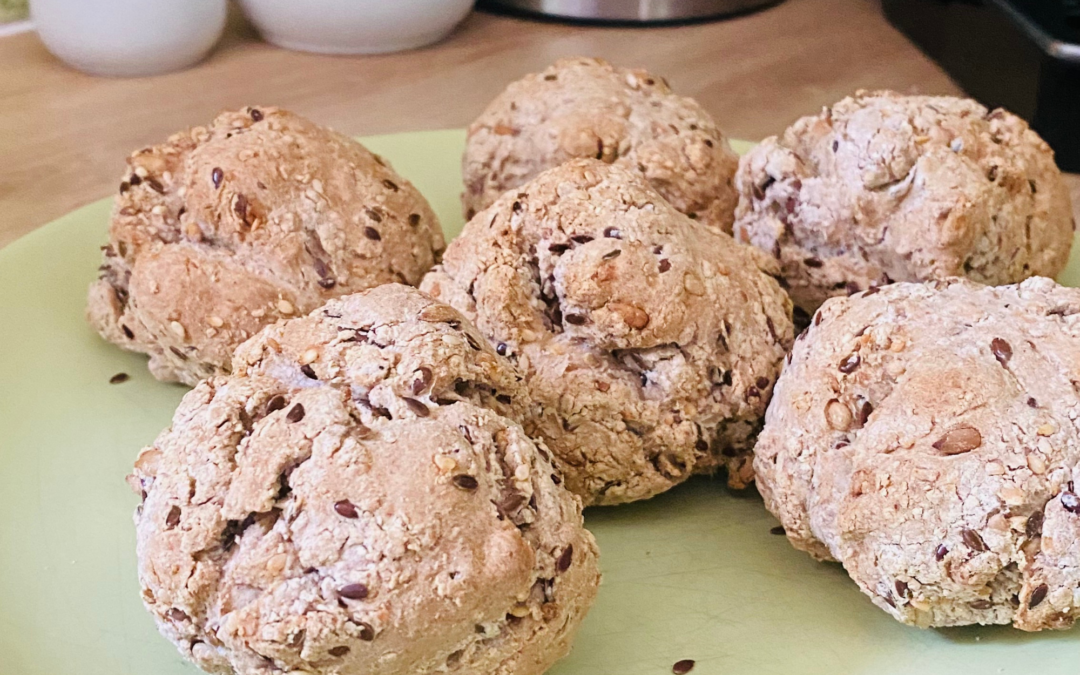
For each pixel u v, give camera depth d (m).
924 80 0.68
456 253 0.42
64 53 0.65
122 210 0.44
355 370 0.37
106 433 0.43
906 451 0.37
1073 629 0.37
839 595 0.39
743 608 0.38
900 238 0.42
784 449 0.39
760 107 0.64
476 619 0.34
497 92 0.66
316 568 0.34
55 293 0.47
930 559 0.36
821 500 0.38
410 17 0.69
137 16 0.64
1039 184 0.44
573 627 0.36
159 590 0.35
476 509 0.35
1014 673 0.36
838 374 0.39
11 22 0.73
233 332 0.42
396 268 0.44
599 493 0.41
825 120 0.44
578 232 0.41
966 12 0.66
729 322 0.41
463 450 0.35
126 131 0.60
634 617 0.38
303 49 0.72
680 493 0.42
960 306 0.39
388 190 0.45
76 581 0.38
